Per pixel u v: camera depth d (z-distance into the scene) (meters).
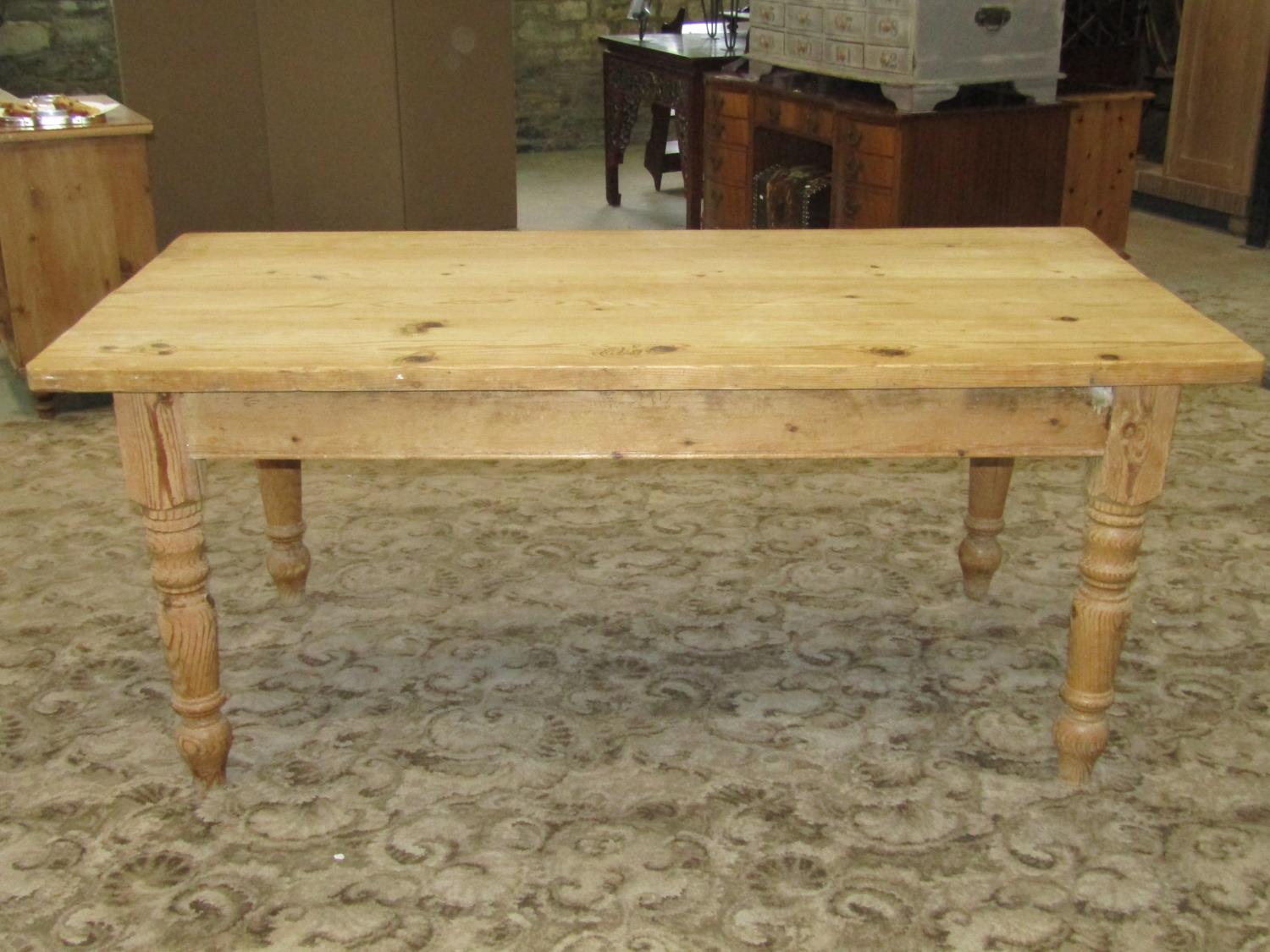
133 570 2.79
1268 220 5.30
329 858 1.89
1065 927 1.75
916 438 1.84
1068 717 2.03
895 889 1.82
